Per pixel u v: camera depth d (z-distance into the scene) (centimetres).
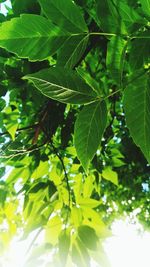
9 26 45
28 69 98
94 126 43
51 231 65
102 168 143
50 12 45
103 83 46
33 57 47
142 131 41
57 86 40
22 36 46
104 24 47
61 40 46
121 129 217
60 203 87
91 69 124
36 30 46
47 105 124
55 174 129
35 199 99
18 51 46
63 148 143
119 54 47
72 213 75
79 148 44
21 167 133
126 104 42
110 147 180
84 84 42
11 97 113
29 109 127
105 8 47
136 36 47
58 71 40
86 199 79
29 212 99
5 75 104
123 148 236
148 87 42
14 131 111
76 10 46
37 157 134
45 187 101
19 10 68
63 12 46
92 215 74
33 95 111
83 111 43
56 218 66
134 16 47
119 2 47
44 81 39
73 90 41
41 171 131
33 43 46
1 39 45
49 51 46
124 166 303
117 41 47
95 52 121
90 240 60
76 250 60
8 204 121
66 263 60
